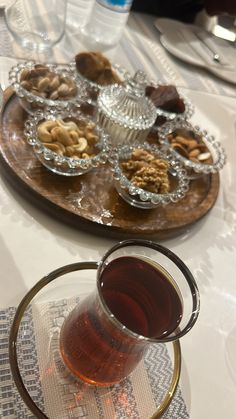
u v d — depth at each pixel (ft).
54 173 1.08
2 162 1.05
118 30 1.70
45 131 1.06
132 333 0.63
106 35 1.70
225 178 1.40
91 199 1.07
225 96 1.75
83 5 1.85
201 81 1.77
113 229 1.03
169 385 0.81
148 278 0.75
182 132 1.35
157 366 0.83
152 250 0.77
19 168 1.05
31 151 1.10
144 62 1.70
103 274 0.71
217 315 1.01
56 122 1.10
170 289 0.74
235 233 1.23
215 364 0.92
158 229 1.07
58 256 0.97
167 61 1.77
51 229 1.01
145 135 1.31
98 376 0.75
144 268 0.75
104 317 0.67
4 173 1.05
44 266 0.94
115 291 0.72
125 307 0.71
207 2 2.02
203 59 1.82
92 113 1.33
